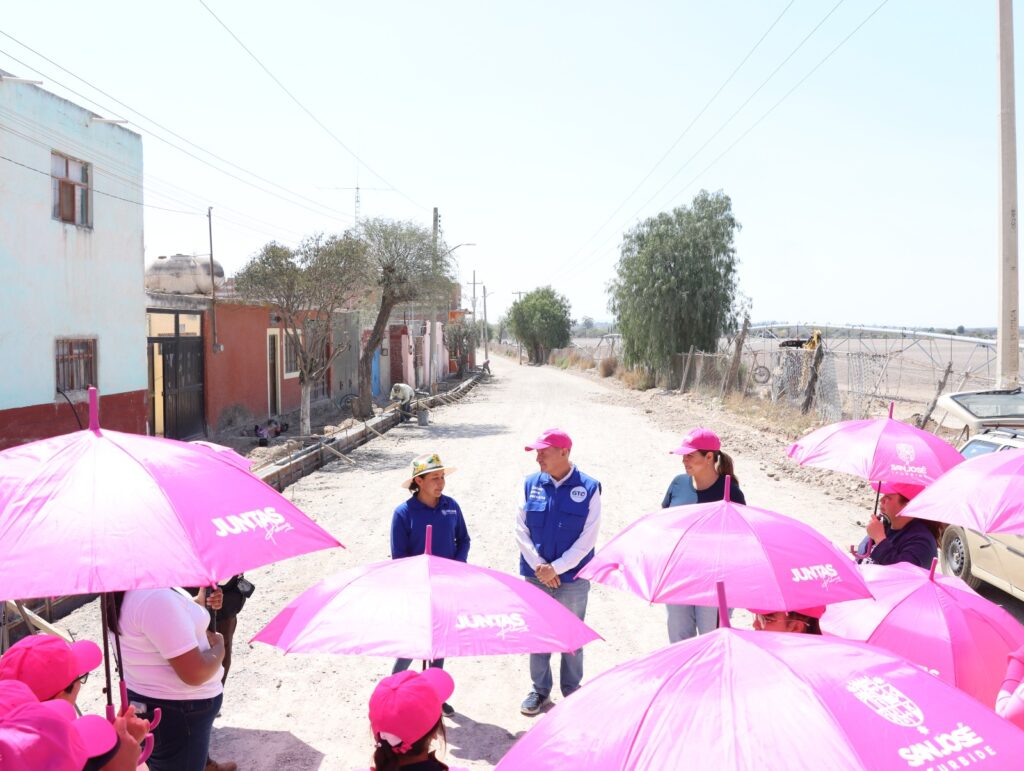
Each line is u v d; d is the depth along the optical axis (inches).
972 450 349.4
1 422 510.6
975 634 133.4
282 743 215.2
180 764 147.0
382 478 625.9
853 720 73.5
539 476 217.6
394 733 95.2
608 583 149.3
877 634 137.5
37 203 542.0
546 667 230.5
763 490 575.2
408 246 1047.0
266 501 119.6
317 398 1213.7
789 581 137.5
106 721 106.7
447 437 895.7
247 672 262.8
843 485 588.7
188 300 805.9
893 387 1419.8
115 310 638.5
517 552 401.4
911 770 70.1
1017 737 77.6
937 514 154.7
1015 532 140.9
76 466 108.9
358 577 130.4
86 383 611.5
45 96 546.6
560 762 76.0
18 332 524.4
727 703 75.4
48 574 95.7
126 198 652.7
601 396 1557.6
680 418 1093.1
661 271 1612.9
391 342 1606.8
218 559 103.3
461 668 269.1
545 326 3513.8
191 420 824.9
